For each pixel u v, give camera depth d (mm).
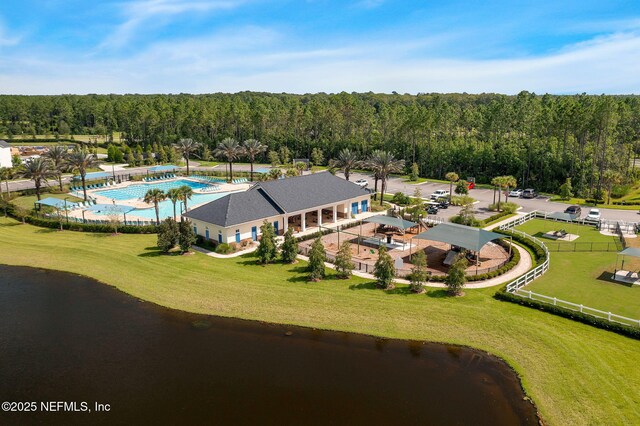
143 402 25672
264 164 135625
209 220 53719
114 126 177125
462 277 37812
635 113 102062
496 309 35625
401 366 29188
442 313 35438
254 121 139125
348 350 31234
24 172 72438
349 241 55938
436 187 96312
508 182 72250
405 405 25203
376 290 39875
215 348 31703
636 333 30516
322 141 134000
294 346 31859
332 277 43125
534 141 100688
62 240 57969
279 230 58375
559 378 27203
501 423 23734
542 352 29906
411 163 115188
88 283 44594
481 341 31875
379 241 55344
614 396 25156
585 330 32000
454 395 26125
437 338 32500
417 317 35094
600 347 29828
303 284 41562
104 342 32750
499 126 108438
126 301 40000
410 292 39250
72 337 33562
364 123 132625
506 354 30266
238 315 36594
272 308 37406
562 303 36125
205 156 142125
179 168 121188
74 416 24578
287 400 25688
